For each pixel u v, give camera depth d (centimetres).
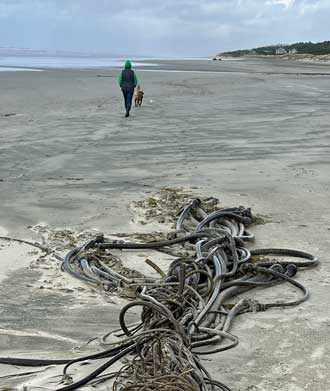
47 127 1503
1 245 613
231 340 412
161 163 1067
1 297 487
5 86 2819
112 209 754
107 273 531
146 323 403
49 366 379
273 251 595
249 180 930
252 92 2750
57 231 662
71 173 979
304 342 416
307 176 966
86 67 5853
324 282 533
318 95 2619
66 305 475
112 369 374
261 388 356
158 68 5962
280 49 17250
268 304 475
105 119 1681
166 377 316
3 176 949
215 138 1355
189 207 716
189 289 452
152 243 600
